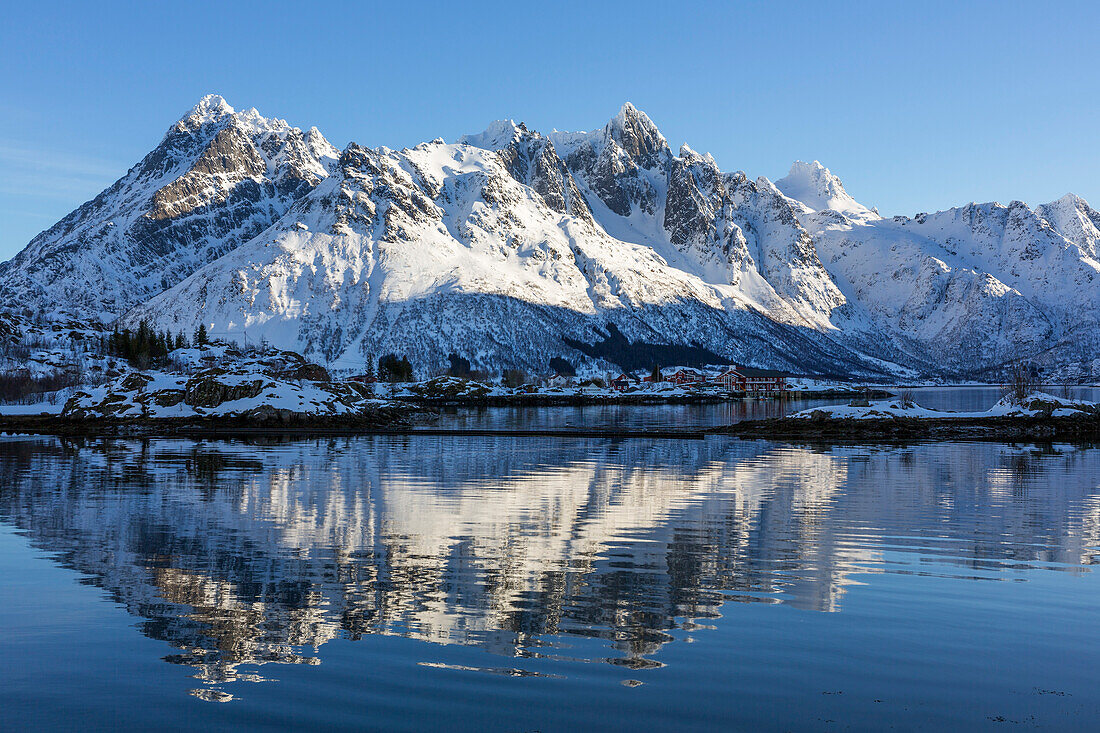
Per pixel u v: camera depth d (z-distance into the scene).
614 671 13.58
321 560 21.75
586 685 12.95
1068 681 13.33
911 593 18.69
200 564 21.16
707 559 22.25
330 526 27.22
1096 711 12.11
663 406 195.88
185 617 16.39
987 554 23.30
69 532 25.80
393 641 15.00
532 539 25.05
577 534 25.97
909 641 15.23
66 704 12.11
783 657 14.32
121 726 11.36
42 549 23.05
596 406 195.88
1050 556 23.08
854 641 15.20
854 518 29.72
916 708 12.17
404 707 12.06
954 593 18.73
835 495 36.47
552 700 12.35
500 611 16.97
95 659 13.98
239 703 12.16
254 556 22.23
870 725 11.56
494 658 14.15
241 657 14.11
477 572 20.44
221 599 17.73
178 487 38.16
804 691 12.79
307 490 37.25
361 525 27.48
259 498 34.34
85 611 16.72
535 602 17.67
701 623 16.22
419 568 20.84
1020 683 13.22
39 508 31.09
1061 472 47.25
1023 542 25.23
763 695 12.62
